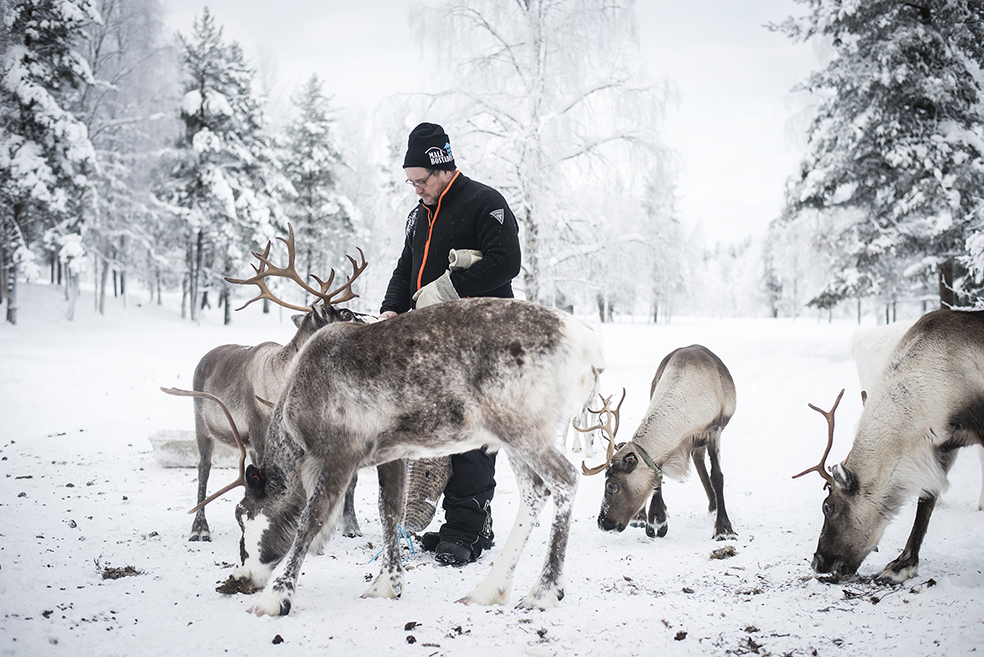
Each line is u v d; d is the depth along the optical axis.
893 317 35.38
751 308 89.81
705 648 2.35
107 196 27.86
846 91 13.12
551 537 2.85
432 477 3.74
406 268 4.34
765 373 11.95
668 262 15.55
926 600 2.69
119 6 27.50
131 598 2.83
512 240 3.71
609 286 14.75
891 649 2.24
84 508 4.77
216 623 2.54
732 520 4.73
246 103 31.14
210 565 3.44
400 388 2.81
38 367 12.63
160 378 12.32
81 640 2.33
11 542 3.68
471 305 2.90
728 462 6.75
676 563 3.63
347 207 33.09
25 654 2.16
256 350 4.48
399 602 2.85
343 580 3.29
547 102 13.20
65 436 8.08
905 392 3.26
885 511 3.19
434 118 13.30
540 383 2.78
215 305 42.78
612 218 14.61
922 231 12.37
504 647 2.36
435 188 3.86
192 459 6.49
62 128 22.58
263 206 30.45
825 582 3.17
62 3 22.64
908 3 12.46
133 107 29.23
